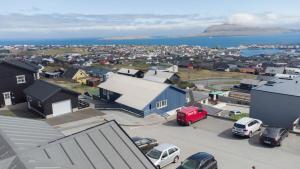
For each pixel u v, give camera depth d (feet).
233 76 360.69
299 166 70.03
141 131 98.53
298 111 96.27
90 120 111.55
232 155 76.95
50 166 29.81
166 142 87.51
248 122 89.66
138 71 262.88
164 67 380.58
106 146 38.47
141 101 120.67
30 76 139.23
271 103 102.58
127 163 36.63
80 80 251.39
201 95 189.57
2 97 131.95
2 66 130.11
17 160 30.17
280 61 589.73
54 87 121.29
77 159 35.12
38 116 118.21
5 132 40.86
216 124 104.12
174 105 129.90
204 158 63.82
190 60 597.11
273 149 80.12
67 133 96.89
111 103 140.77
